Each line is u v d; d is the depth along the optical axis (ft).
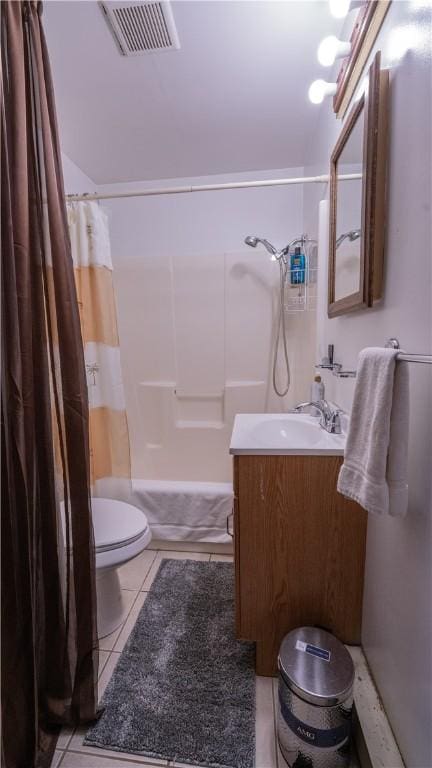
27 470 2.89
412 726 2.50
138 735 3.26
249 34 4.26
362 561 3.63
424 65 2.26
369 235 3.03
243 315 7.10
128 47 4.40
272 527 3.67
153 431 7.50
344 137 3.85
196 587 5.25
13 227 2.69
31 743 2.92
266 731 3.30
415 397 2.47
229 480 7.27
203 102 5.48
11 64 2.60
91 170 7.48
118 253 8.20
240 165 7.36
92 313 5.64
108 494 5.87
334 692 2.86
